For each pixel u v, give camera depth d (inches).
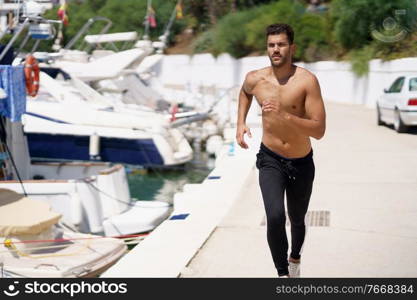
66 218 969.5
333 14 2979.8
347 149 1273.4
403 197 821.9
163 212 1045.8
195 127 1859.0
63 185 973.2
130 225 995.3
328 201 812.0
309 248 604.7
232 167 1067.9
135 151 1505.9
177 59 4057.6
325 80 2957.7
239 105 472.1
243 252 592.7
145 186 1444.4
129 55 1795.0
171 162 1498.5
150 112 1701.5
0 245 754.2
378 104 1694.1
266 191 448.1
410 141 1370.6
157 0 4037.9
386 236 641.0
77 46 3334.2
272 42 434.0
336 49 2987.2
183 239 638.5
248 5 4042.8
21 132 1149.7
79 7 3850.9
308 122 423.8
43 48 2888.8
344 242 622.2
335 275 522.6
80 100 1565.0
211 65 3791.8
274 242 446.9
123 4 3902.6
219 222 709.9
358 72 2573.8
